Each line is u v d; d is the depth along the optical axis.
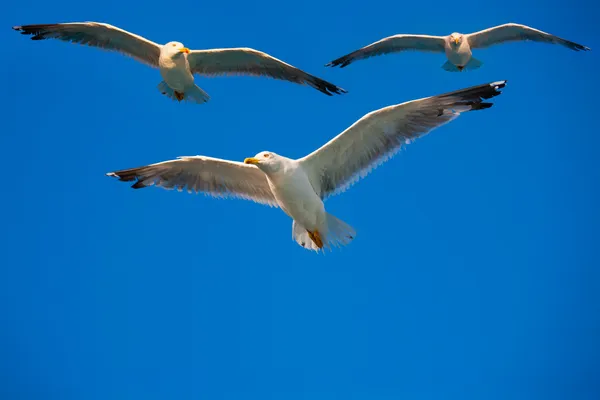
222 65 17.94
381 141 13.26
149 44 17.31
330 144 13.17
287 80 18.00
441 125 13.09
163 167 14.45
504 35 21.91
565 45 21.64
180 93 17.53
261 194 14.52
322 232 13.52
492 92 12.89
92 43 17.59
